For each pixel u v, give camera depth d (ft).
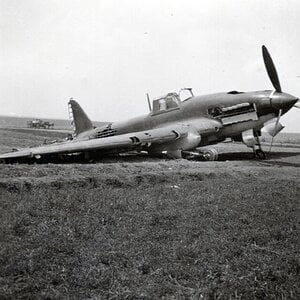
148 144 58.34
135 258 16.74
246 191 32.60
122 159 62.75
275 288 14.20
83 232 19.75
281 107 60.75
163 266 15.93
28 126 259.60
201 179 40.40
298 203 28.45
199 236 19.92
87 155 57.06
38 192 28.84
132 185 35.17
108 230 20.49
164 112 69.77
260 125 63.52
